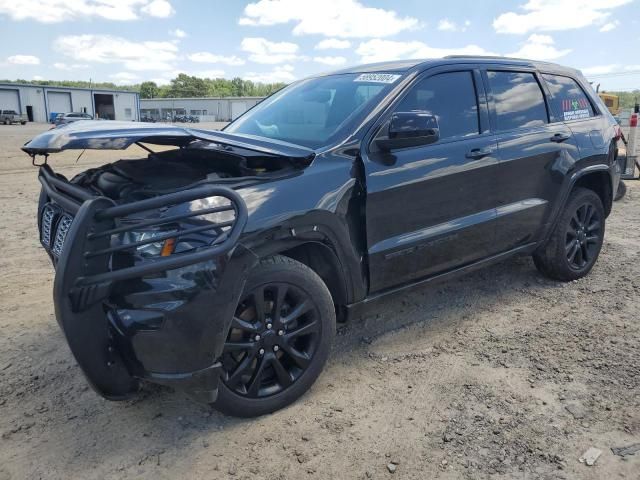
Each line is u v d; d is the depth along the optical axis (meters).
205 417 2.98
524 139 4.19
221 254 2.44
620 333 3.88
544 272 4.93
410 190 3.43
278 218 2.77
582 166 4.69
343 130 3.31
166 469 2.58
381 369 3.46
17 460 2.64
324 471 2.55
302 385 3.06
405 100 3.56
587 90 5.11
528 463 2.57
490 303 4.48
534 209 4.34
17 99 64.75
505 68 4.30
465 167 3.75
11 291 4.80
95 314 2.45
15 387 3.27
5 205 8.49
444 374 3.38
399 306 4.44
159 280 2.48
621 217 7.47
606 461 2.56
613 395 3.10
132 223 2.54
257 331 2.84
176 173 3.02
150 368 2.54
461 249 3.85
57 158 15.16
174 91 138.88
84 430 2.87
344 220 3.11
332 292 3.30
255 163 3.08
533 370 3.39
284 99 4.16
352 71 4.12
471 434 2.79
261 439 2.79
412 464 2.58
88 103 71.88
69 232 2.38
